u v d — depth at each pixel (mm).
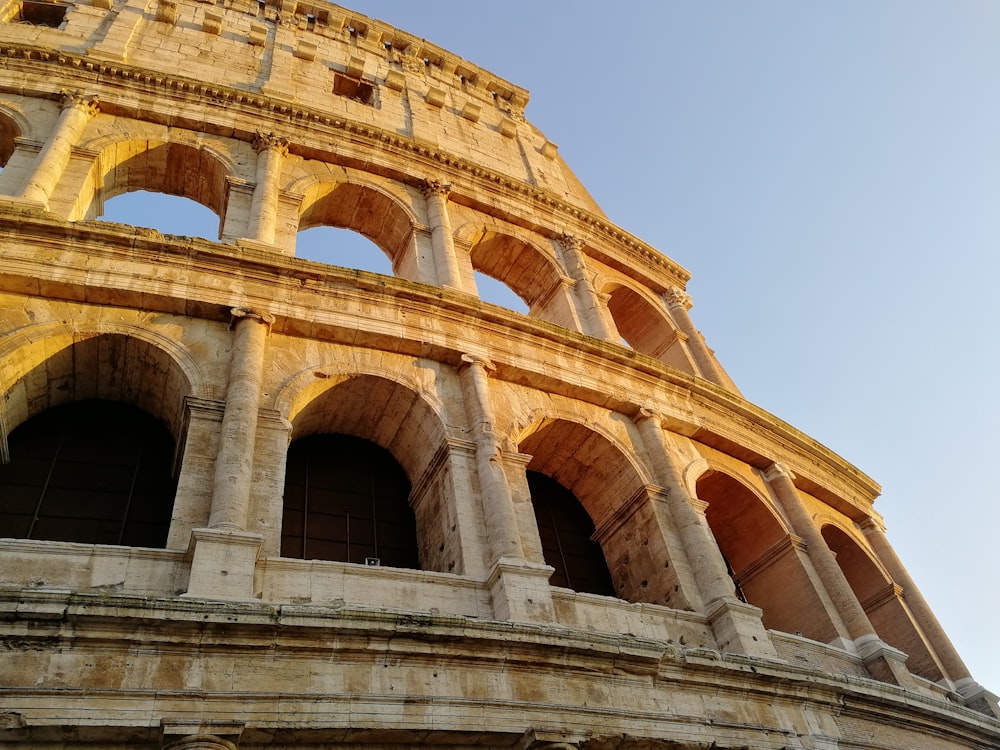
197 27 35531
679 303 37250
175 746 12422
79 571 15086
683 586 21891
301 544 20766
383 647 14766
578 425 24688
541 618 17531
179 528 16453
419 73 41812
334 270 22609
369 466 23469
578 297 32406
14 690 12195
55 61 27688
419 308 23719
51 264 19734
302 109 30562
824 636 25016
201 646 13617
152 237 20953
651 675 17453
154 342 19844
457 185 32875
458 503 20016
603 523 25188
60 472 19719
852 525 32844
